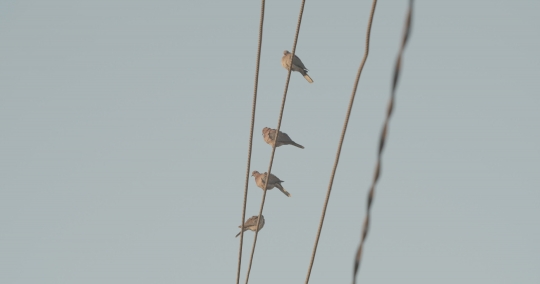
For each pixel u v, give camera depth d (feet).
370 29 38.11
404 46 23.91
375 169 27.17
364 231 28.50
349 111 40.81
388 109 25.57
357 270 29.04
